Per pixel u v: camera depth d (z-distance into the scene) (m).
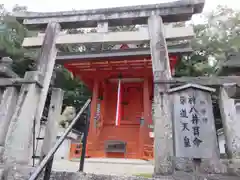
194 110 3.93
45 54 5.56
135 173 6.15
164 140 3.78
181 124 3.87
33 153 4.45
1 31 20.77
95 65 15.07
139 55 11.63
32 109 4.61
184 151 3.65
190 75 20.83
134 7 5.70
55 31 5.93
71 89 25.25
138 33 5.52
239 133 3.60
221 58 18.69
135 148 14.93
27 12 6.34
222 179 3.27
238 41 19.70
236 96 3.92
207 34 22.33
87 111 4.01
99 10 5.89
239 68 4.16
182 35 5.28
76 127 20.12
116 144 15.01
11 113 4.68
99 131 15.97
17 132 4.31
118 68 15.33
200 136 3.72
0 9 24.14
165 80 4.33
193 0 5.31
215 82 4.05
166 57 4.77
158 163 3.61
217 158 3.52
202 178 3.34
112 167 8.54
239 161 3.34
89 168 7.77
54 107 5.86
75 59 12.68
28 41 6.21
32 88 4.71
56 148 2.34
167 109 4.04
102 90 17.73
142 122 15.14
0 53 18.81
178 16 5.51
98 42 5.66
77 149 14.51
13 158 4.11
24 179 3.72
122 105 17.80
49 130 5.55
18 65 19.80
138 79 16.98
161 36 5.15
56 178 3.54
